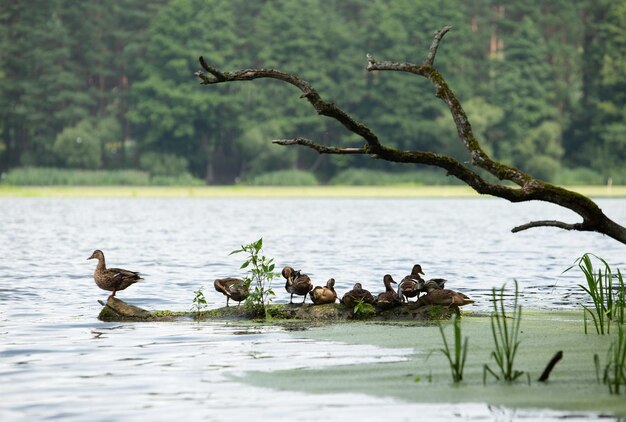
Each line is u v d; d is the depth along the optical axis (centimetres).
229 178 12462
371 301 1669
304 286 1678
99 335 1505
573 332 1479
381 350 1341
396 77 11962
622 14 12606
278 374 1181
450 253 3222
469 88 12106
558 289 2167
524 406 1014
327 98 12038
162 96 12181
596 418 967
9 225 5038
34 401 1052
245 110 12212
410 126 11912
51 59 12200
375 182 11706
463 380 1139
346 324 1599
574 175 12031
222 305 1897
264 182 11588
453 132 11731
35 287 2225
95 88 12550
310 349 1355
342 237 4041
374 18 12225
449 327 1540
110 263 2847
